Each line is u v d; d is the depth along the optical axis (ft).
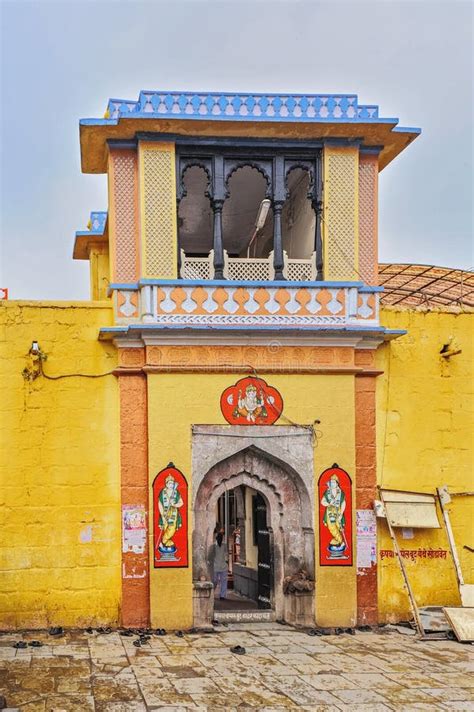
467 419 29.63
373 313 28.43
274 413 27.68
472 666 22.21
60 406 26.94
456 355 29.73
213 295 27.32
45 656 22.48
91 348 27.25
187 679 20.34
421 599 28.50
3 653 22.77
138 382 27.22
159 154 27.40
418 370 29.35
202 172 31.30
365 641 25.34
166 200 27.35
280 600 27.99
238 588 36.73
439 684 20.38
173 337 26.89
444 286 38.47
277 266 28.37
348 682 20.43
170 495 26.78
